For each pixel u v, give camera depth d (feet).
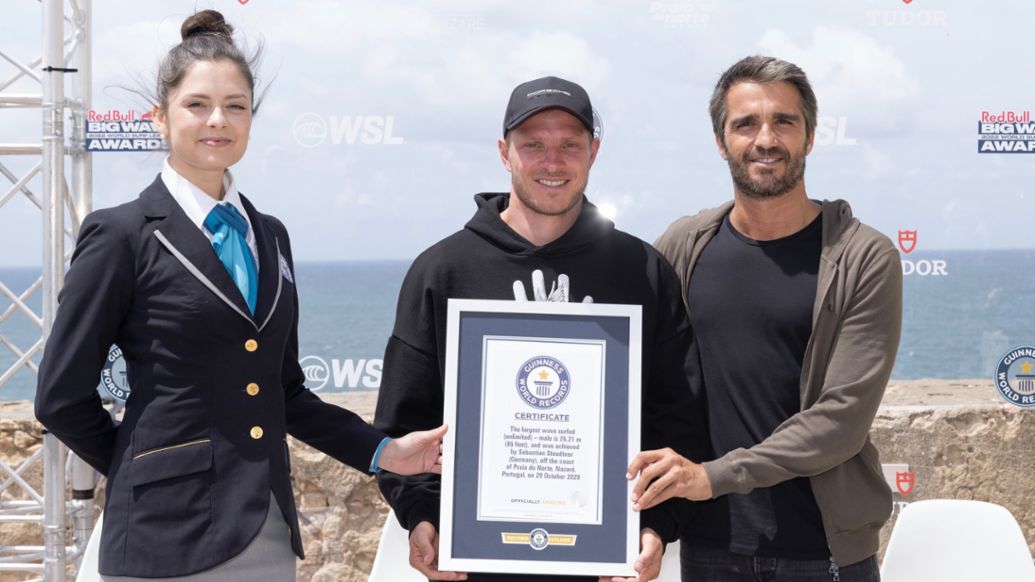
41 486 13.57
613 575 7.07
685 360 7.61
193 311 6.67
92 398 6.79
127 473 6.67
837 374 7.72
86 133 12.91
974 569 10.01
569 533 7.11
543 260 7.45
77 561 12.56
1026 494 13.30
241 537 6.70
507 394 7.18
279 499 7.03
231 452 6.79
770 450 7.47
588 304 7.18
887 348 7.78
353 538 13.51
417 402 7.50
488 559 7.09
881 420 13.26
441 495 7.09
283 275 7.34
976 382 14.48
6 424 13.57
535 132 7.26
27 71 12.34
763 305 7.97
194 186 7.03
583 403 7.18
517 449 7.16
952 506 10.23
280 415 7.22
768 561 7.92
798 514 7.95
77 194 12.91
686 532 8.33
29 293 12.35
